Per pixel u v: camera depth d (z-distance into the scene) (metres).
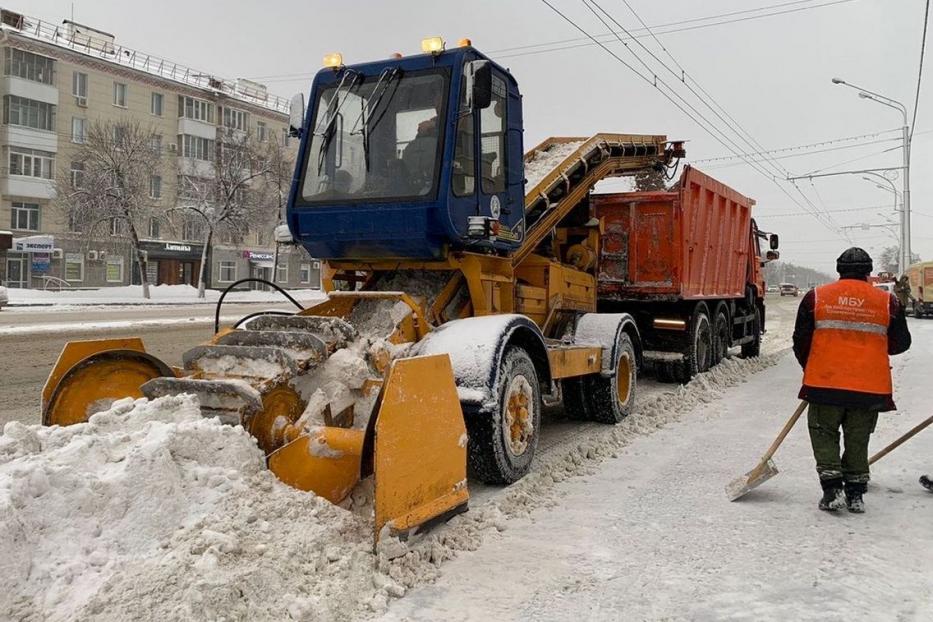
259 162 41.81
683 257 10.21
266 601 3.04
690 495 5.07
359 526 3.84
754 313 14.62
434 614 3.24
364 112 5.67
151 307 30.27
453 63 5.45
